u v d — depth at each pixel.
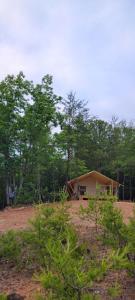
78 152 46.19
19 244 7.10
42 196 29.11
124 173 52.75
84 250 5.23
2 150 25.42
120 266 4.54
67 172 33.88
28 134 25.27
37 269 6.41
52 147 27.55
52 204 7.73
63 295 3.96
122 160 51.41
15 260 6.82
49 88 26.19
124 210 11.48
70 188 36.28
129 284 5.41
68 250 4.29
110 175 55.41
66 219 6.82
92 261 4.57
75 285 3.95
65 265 4.02
